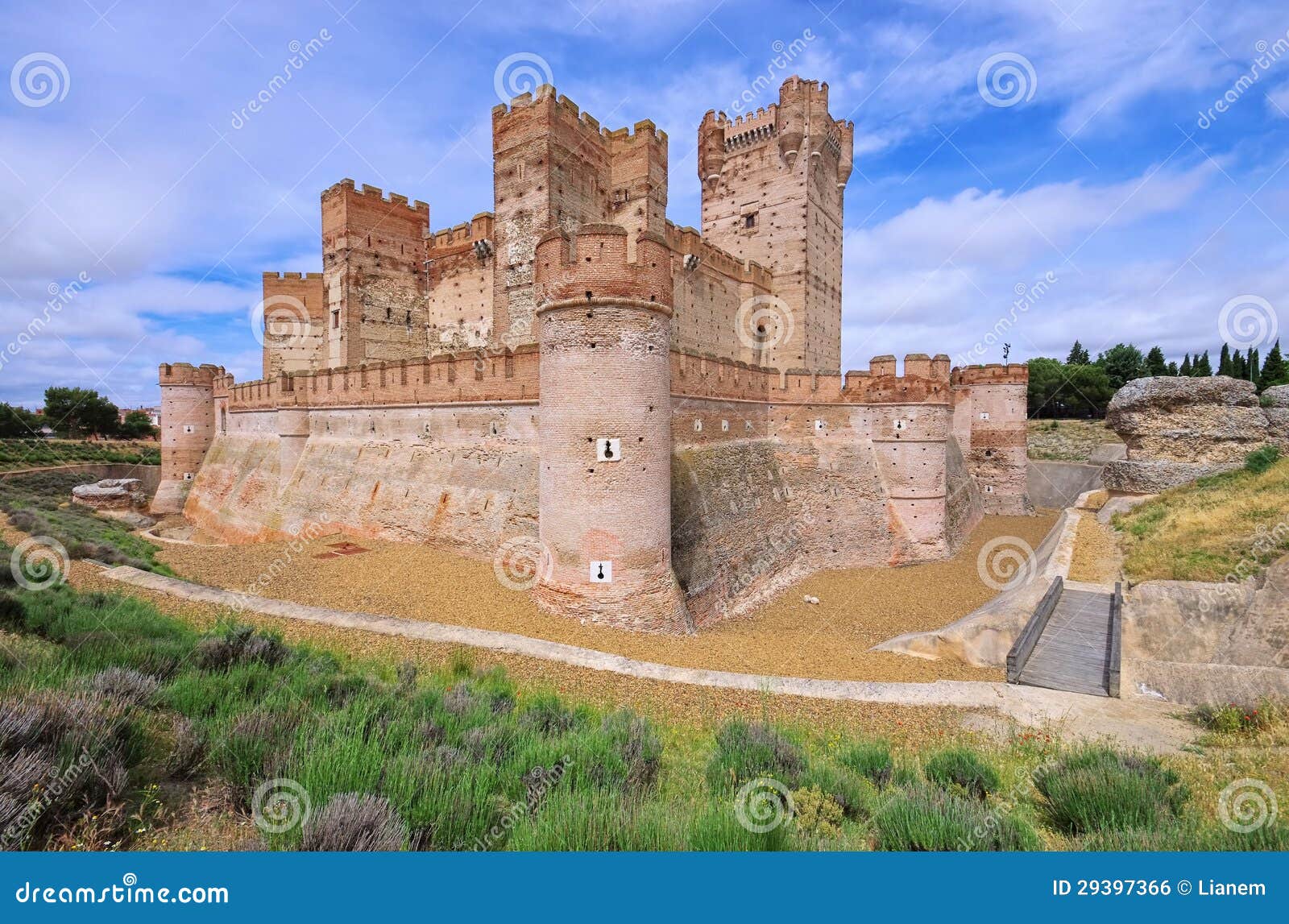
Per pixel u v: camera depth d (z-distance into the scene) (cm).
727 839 586
